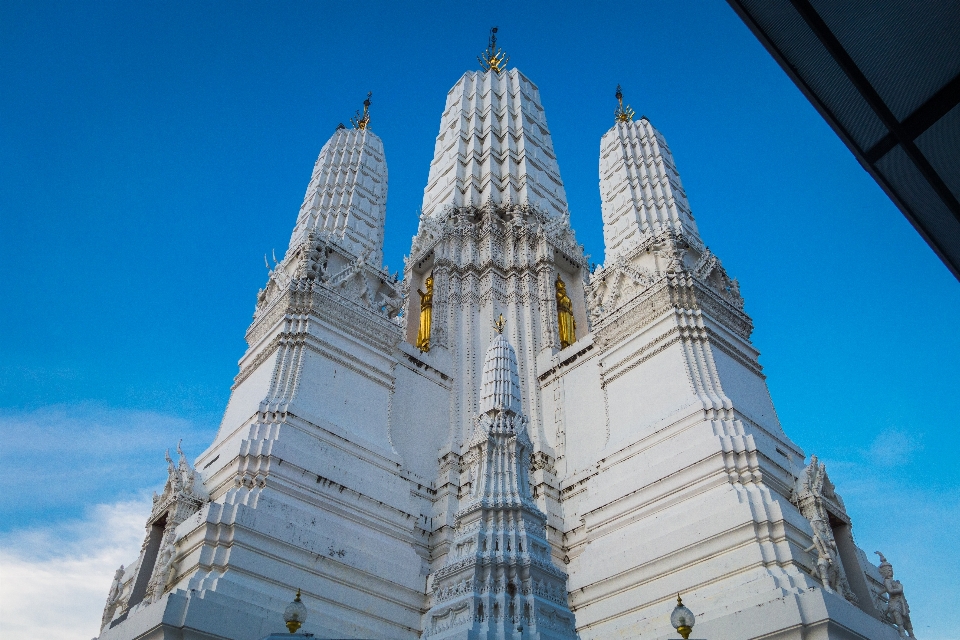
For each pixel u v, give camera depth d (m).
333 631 25.73
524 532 22.48
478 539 21.94
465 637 19.12
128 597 28.20
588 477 33.78
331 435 31.38
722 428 29.48
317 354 33.84
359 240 41.56
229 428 32.94
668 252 37.41
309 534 27.36
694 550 26.50
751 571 24.69
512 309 44.81
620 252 41.41
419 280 49.91
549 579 21.77
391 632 27.70
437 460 36.34
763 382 35.41
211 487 29.39
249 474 28.16
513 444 24.97
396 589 28.84
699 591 25.53
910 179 12.01
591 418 36.34
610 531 30.78
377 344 36.84
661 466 29.92
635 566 27.83
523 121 56.38
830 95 11.26
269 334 34.78
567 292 48.81
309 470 29.31
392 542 30.56
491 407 26.34
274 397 31.45
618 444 33.00
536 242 48.59
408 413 36.69
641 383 34.38
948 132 11.15
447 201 51.28
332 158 46.28
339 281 37.25
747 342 36.22
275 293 37.81
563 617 21.06
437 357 41.25
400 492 32.25
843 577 25.53
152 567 29.03
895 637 23.14
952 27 9.90
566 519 33.50
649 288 36.00
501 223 49.62
